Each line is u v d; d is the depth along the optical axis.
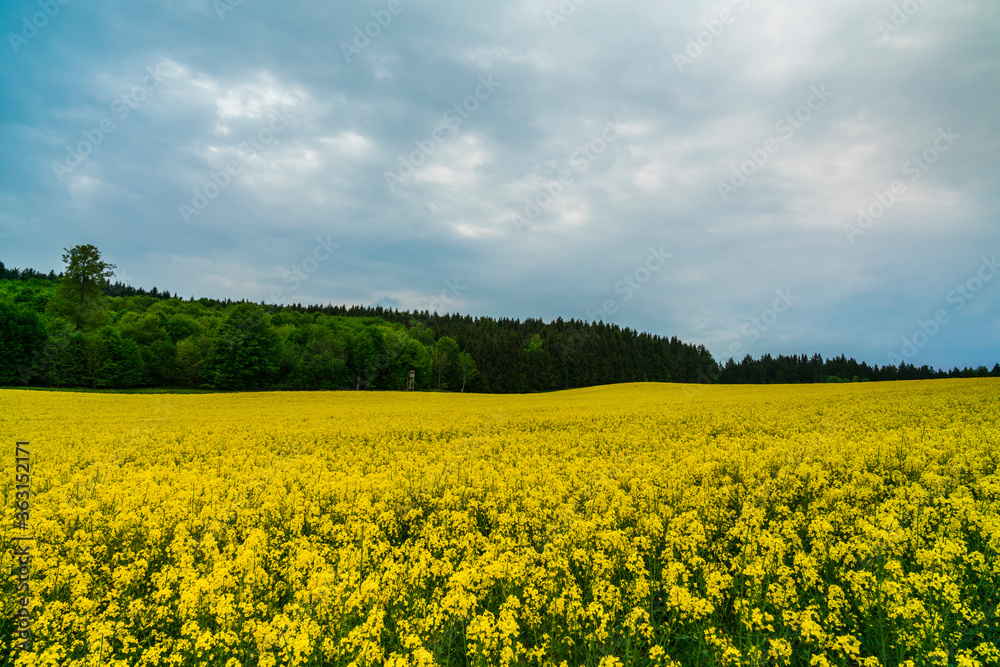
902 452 12.45
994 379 44.38
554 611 5.18
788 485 10.02
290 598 6.27
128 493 10.66
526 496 9.92
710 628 4.59
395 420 27.09
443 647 5.06
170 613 5.66
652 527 7.39
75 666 4.61
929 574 4.95
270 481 11.71
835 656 4.66
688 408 29.30
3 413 29.20
